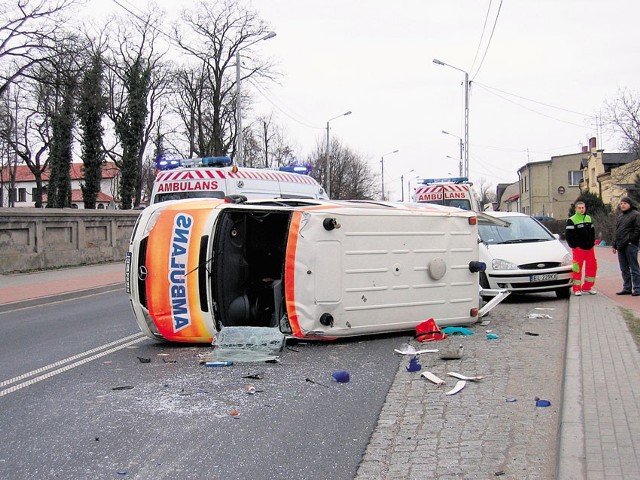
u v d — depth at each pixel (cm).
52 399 629
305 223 821
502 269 1180
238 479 429
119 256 2752
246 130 5369
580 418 493
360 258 843
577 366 659
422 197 2269
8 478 439
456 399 592
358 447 482
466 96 3847
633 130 3167
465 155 3866
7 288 1727
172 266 834
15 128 5053
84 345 921
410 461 451
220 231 836
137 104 4700
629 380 600
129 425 543
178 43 4819
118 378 706
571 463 410
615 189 3838
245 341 793
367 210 849
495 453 459
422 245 886
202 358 774
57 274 2133
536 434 494
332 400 602
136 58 4925
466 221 923
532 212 6569
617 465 404
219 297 836
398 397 605
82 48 2839
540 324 972
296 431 520
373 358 767
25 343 970
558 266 1192
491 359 743
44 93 3206
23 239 2200
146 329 851
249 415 563
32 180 8812
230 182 1509
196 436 513
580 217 1206
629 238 1192
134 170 4712
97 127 4269
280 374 701
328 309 826
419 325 873
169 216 842
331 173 7250
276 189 1661
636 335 812
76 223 2456
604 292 1268
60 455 479
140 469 449
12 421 563
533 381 643
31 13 2694
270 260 896
